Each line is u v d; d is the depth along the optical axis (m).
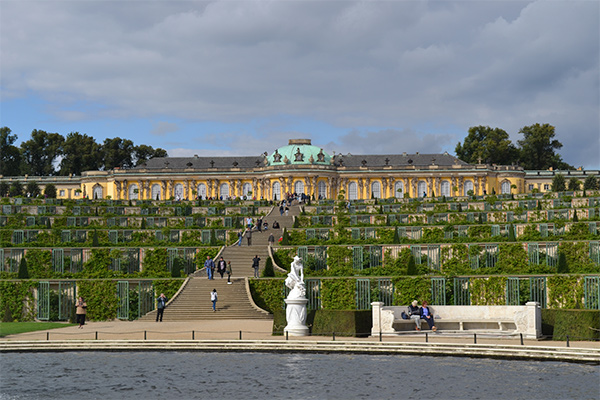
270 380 39.97
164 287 72.94
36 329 59.09
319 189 179.50
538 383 38.09
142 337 51.94
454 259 80.69
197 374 41.56
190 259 87.56
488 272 77.94
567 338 44.00
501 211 113.81
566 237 87.25
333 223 116.81
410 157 189.12
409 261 76.44
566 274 67.06
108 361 45.28
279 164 180.38
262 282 73.50
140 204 142.12
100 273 82.75
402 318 53.00
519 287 66.31
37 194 179.38
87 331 56.72
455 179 181.00
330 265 84.25
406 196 157.38
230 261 85.62
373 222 114.69
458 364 42.81
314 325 53.16
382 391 37.47
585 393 36.25
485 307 53.12
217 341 49.03
